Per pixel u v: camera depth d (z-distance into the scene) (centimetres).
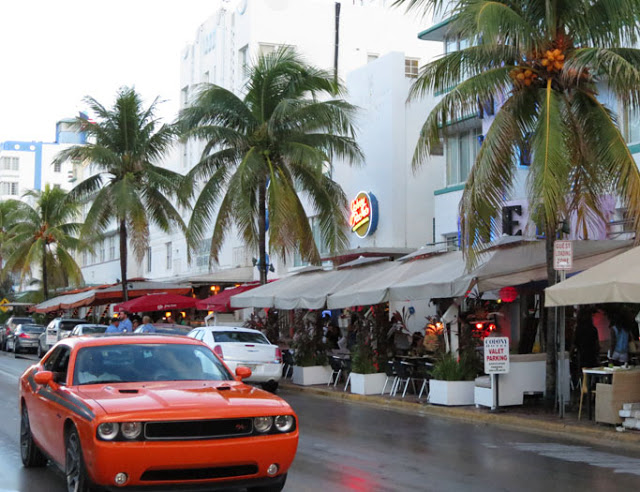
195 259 4344
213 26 4188
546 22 1453
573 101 1519
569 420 1355
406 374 1770
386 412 1608
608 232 1928
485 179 1425
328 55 3853
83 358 836
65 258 4816
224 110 2580
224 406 710
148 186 3444
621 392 1257
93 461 668
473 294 1712
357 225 2959
